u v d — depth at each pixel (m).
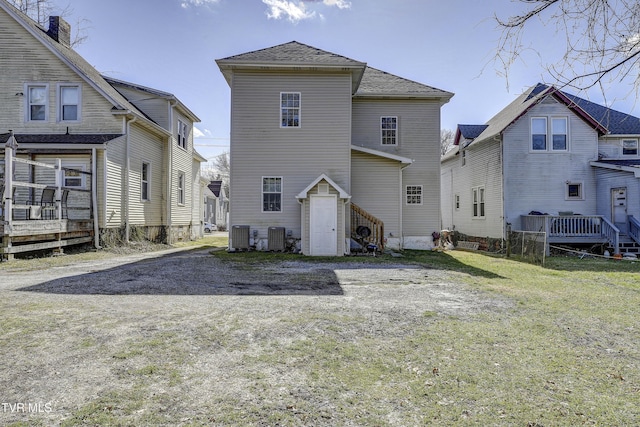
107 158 13.12
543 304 6.13
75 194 12.95
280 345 4.04
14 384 3.07
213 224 41.06
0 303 5.45
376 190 15.12
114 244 13.48
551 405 2.90
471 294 6.79
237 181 13.66
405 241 16.44
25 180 13.31
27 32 13.99
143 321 4.72
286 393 3.02
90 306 5.36
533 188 16.69
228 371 3.39
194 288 6.82
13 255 9.80
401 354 3.85
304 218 12.73
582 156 16.81
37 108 14.00
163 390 3.02
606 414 2.78
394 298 6.32
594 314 5.55
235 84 13.70
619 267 11.26
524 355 3.89
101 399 2.86
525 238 13.32
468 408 2.84
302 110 13.77
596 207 16.64
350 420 2.65
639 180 14.86
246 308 5.46
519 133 16.77
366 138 16.39
